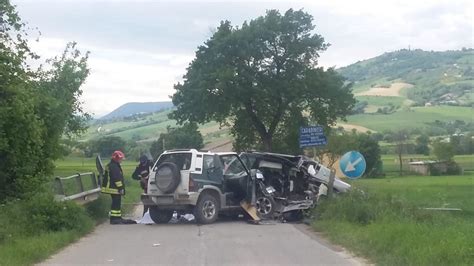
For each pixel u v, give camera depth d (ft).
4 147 54.44
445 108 482.28
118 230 52.49
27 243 38.55
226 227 54.44
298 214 60.59
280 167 62.54
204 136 258.98
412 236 36.88
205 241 44.37
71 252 39.45
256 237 46.65
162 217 59.21
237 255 37.55
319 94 157.28
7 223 41.63
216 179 58.49
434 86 585.63
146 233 49.96
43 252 37.42
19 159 57.36
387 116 453.17
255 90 154.20
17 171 57.00
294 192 61.98
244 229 52.60
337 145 181.27
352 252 38.45
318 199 59.93
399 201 54.19
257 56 155.02
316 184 61.93
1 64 57.72
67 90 110.93
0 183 56.29
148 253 38.70
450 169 277.23
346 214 51.34
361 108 495.41
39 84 83.30
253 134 167.94
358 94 577.02
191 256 37.24
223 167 59.52
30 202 47.50
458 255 31.53
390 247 36.06
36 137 58.44
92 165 186.91
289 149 163.12
